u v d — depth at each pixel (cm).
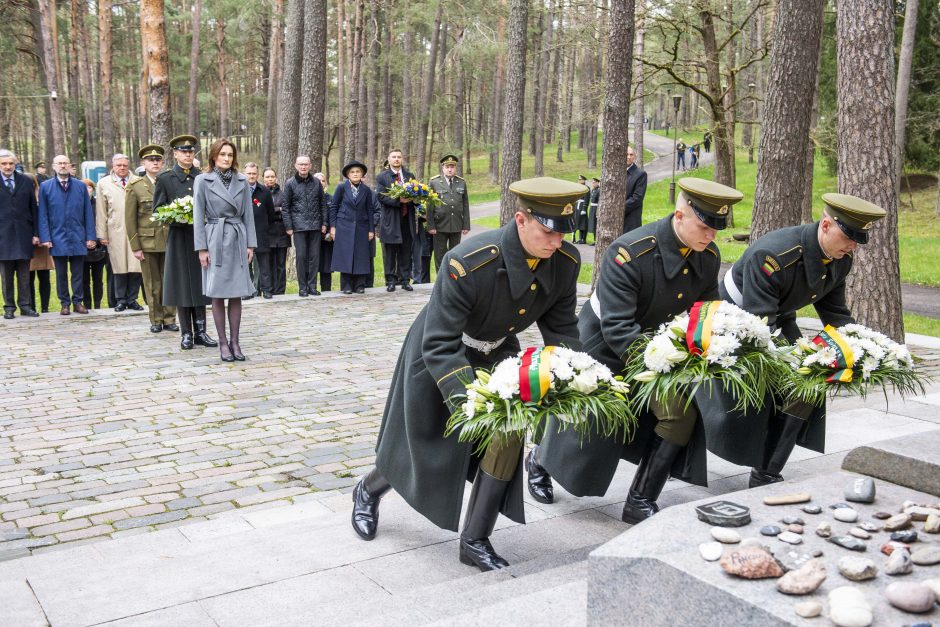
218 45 4344
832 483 311
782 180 883
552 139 6288
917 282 1688
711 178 4200
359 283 1303
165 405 665
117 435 588
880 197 824
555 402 298
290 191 1228
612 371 398
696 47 2452
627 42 1135
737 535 238
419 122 3859
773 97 880
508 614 242
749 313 378
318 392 709
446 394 312
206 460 536
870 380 381
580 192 308
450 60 3238
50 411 647
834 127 2694
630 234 384
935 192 3125
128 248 1101
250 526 408
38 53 3516
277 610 306
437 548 368
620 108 1148
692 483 391
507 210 1659
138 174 954
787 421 419
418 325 347
